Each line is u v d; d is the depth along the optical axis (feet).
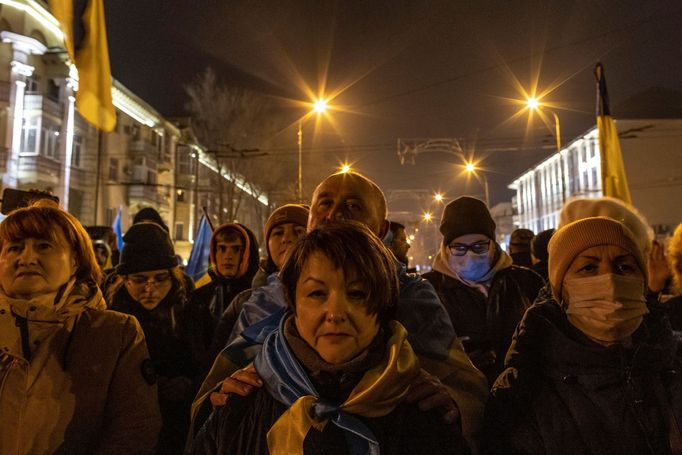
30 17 79.61
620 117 131.75
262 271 10.18
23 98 77.51
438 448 4.76
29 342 6.44
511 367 6.08
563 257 6.15
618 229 6.01
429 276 10.77
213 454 5.17
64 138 82.84
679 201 127.13
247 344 6.42
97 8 13.25
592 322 5.75
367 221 6.89
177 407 9.36
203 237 21.08
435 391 4.94
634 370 5.61
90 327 6.91
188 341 10.50
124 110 99.40
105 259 18.89
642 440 5.40
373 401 4.54
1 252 6.83
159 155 112.78
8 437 5.87
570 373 5.78
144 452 6.72
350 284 4.70
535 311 6.28
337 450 4.48
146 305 10.44
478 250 10.14
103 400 6.68
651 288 10.18
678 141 127.85
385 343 4.95
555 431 5.63
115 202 97.50
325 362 4.70
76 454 6.40
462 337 9.61
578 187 150.20
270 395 5.03
